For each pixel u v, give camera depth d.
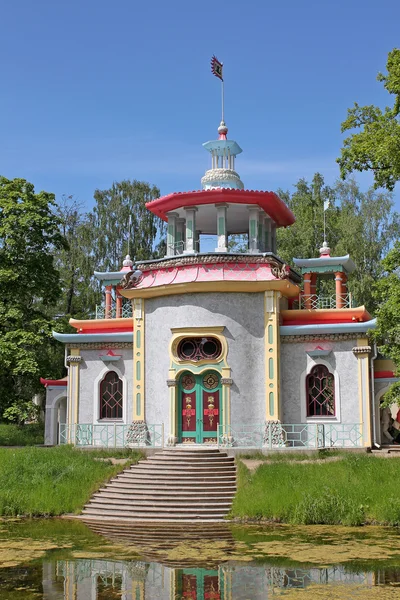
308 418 27.86
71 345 31.38
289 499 20.61
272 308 27.56
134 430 28.50
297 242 45.44
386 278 23.95
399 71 23.08
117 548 16.56
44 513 21.75
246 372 27.36
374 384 28.42
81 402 30.94
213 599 12.48
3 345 32.94
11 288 35.34
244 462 24.41
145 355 29.02
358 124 25.06
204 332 27.61
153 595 12.81
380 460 23.22
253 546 16.61
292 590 12.95
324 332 27.91
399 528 19.00
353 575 13.94
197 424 27.64
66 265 48.62
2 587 13.36
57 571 14.48
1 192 35.88
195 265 28.05
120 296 36.72
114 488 23.06
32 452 27.17
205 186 31.22
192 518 20.81
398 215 45.50
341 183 47.94
